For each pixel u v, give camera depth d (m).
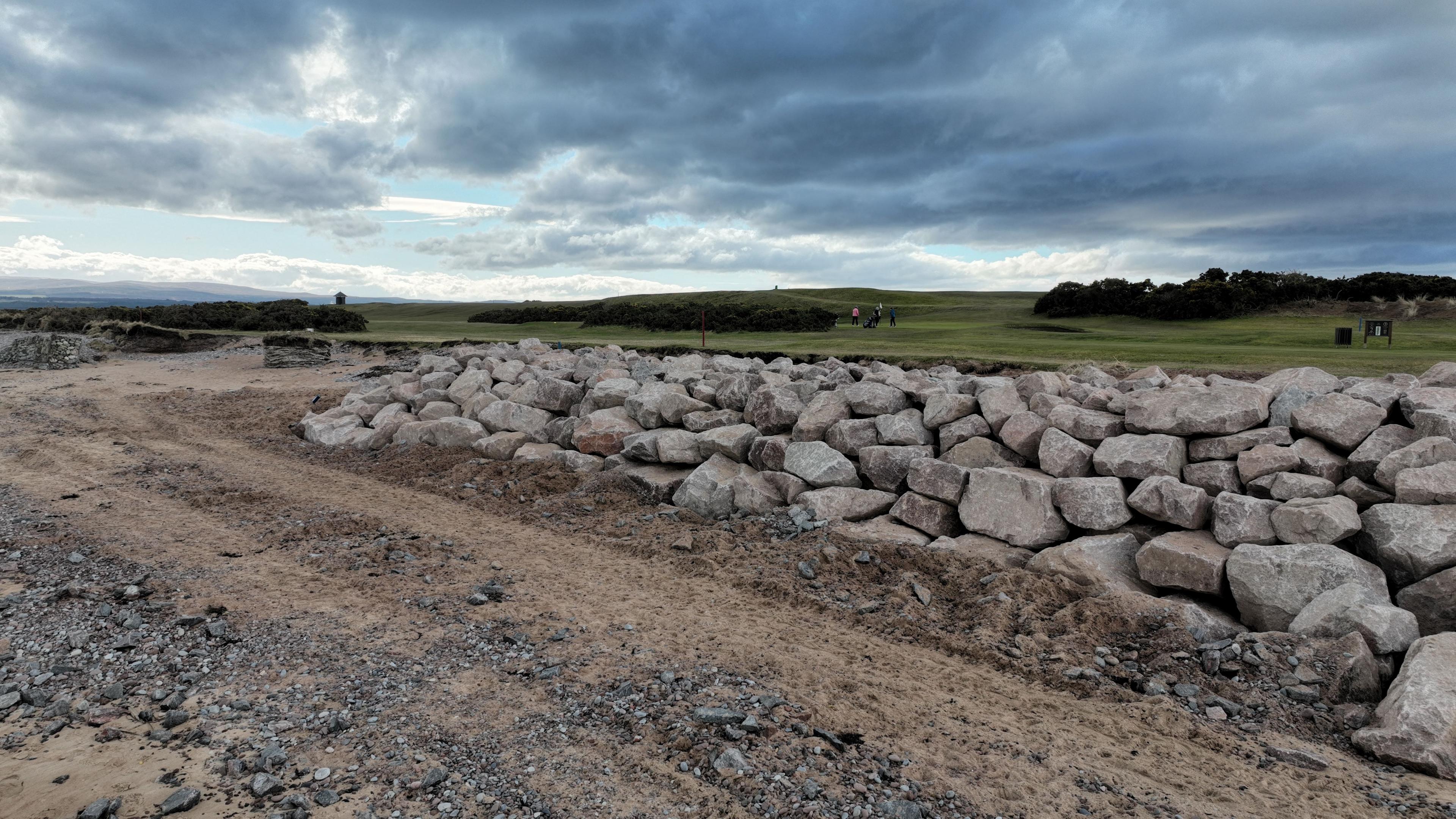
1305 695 5.05
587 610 6.72
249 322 35.81
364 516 9.52
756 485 9.44
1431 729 4.39
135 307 42.25
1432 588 5.81
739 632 6.30
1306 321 34.62
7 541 8.19
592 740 4.57
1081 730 4.87
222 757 4.32
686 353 23.36
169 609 6.43
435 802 3.96
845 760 4.41
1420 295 36.09
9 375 23.12
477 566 7.85
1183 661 5.57
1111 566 6.94
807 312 35.88
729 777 4.19
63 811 3.80
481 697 5.11
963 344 23.22
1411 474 6.50
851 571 7.53
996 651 5.89
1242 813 4.02
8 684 5.09
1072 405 9.17
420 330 40.19
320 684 5.25
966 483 8.23
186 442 14.35
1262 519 6.60
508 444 12.39
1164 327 34.75
